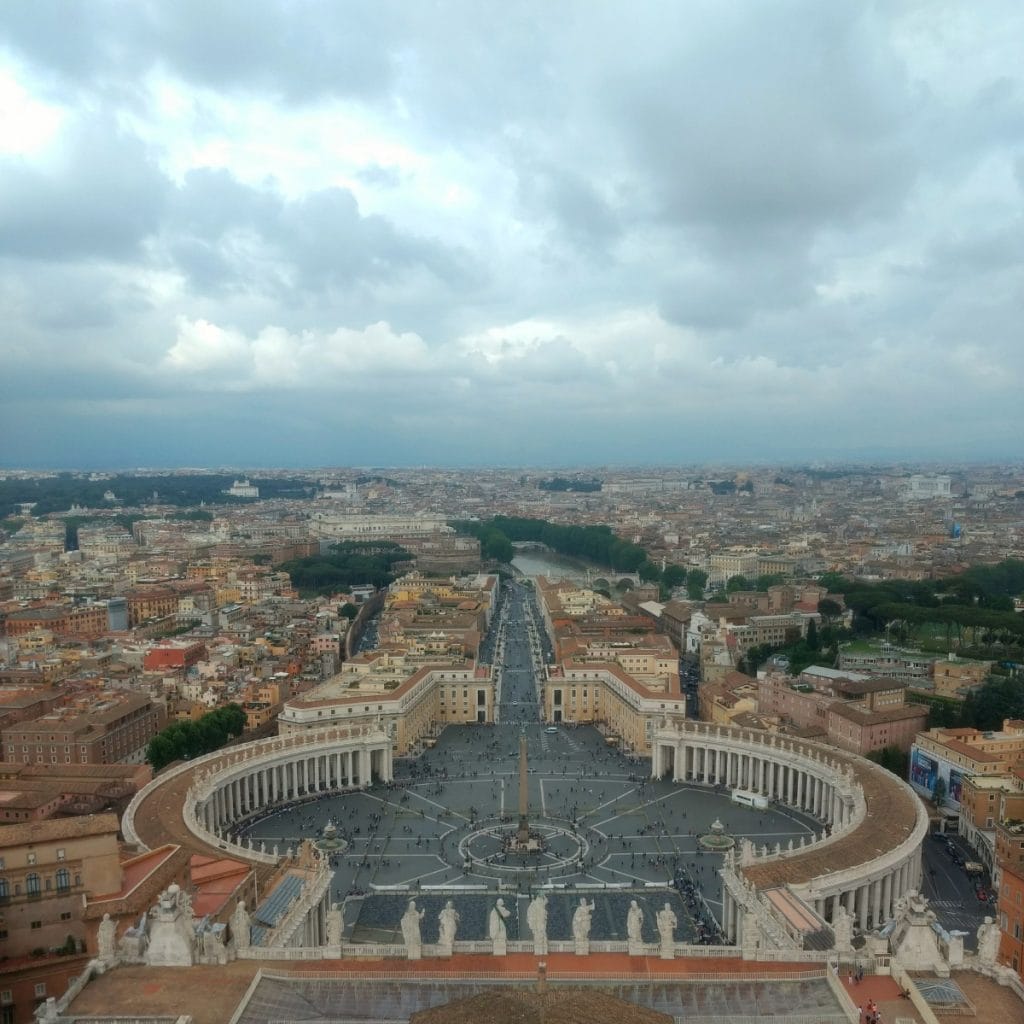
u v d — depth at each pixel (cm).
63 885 12038
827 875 15100
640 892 17562
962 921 16475
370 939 15388
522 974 10525
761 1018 9500
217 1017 9444
